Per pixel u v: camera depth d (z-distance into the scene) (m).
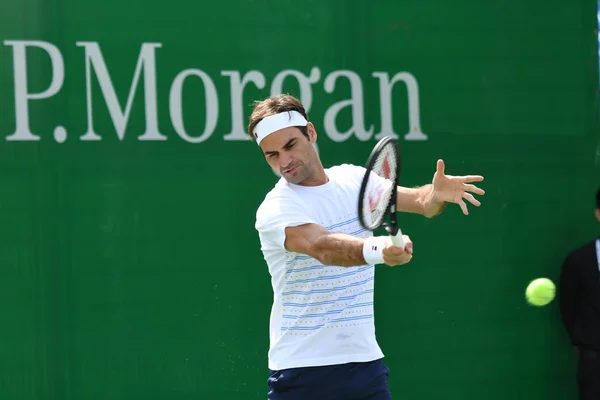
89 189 17.03
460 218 18.64
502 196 18.78
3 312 16.73
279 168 11.48
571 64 19.08
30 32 16.83
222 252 17.53
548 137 18.97
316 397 11.49
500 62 18.78
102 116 17.08
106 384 17.05
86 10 17.03
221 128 17.55
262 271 17.69
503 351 18.70
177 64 17.38
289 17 17.86
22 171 16.81
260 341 17.64
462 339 18.56
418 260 18.47
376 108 18.19
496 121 18.75
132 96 17.19
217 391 17.45
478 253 18.67
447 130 18.52
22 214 16.81
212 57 17.52
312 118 17.91
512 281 18.80
